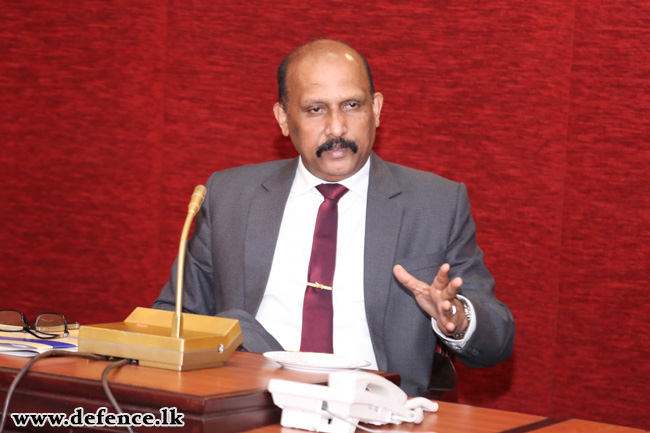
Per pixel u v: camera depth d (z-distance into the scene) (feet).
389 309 6.47
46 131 11.80
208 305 7.22
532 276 9.95
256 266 6.75
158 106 11.32
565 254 9.82
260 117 10.93
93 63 11.55
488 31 9.95
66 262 11.80
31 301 11.94
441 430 3.94
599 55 9.55
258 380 4.09
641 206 9.48
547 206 9.85
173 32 11.19
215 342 4.42
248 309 6.69
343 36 10.50
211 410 3.51
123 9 11.38
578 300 9.78
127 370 4.12
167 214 11.37
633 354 9.59
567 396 9.87
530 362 10.02
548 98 9.77
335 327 6.49
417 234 6.68
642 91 9.41
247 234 6.84
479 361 6.15
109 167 11.57
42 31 11.72
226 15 10.97
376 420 3.86
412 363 6.41
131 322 4.74
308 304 6.48
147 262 11.50
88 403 3.71
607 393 9.70
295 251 6.75
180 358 4.20
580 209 9.73
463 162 10.12
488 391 10.26
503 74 9.91
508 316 6.35
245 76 10.95
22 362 4.20
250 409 3.75
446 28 10.10
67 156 11.74
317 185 6.81
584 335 9.77
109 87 11.50
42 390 3.83
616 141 9.54
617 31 9.48
